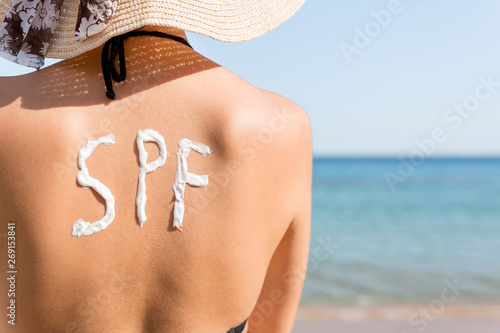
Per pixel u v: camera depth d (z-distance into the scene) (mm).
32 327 881
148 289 898
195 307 909
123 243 879
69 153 859
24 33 910
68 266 865
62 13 924
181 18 890
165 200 886
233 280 919
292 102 1014
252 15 971
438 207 25672
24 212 849
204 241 894
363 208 25750
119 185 877
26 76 909
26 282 864
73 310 881
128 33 917
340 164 68000
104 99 892
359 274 11969
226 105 910
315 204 27672
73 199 861
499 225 20266
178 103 900
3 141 853
